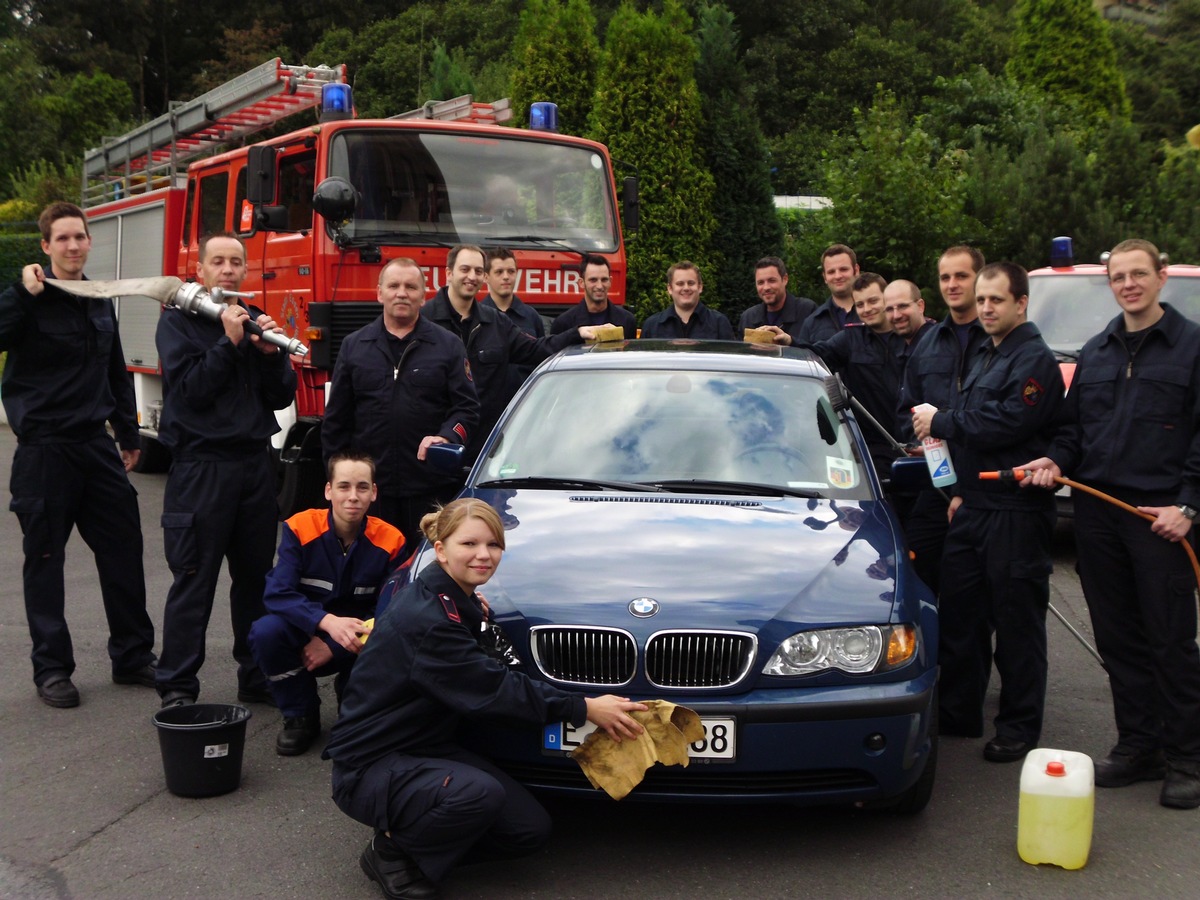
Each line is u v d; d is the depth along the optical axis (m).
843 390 5.27
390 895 3.66
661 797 3.84
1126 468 4.60
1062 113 23.62
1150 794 4.64
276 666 4.83
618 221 9.41
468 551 3.66
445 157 8.80
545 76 16.62
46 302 5.42
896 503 6.45
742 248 15.13
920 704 3.92
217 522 5.17
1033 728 4.95
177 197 11.22
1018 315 4.89
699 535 4.35
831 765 3.82
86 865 3.89
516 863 3.93
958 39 52.16
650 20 14.69
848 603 3.99
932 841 4.13
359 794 3.65
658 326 8.14
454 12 41.03
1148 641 4.62
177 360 5.14
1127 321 4.67
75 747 4.96
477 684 3.59
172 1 46.78
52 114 34.94
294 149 8.79
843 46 47.59
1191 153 15.86
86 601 7.48
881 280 6.51
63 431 5.48
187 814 4.31
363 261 8.35
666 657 3.84
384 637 3.70
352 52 40.97
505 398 6.88
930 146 14.80
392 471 5.78
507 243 8.89
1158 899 3.72
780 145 40.84
